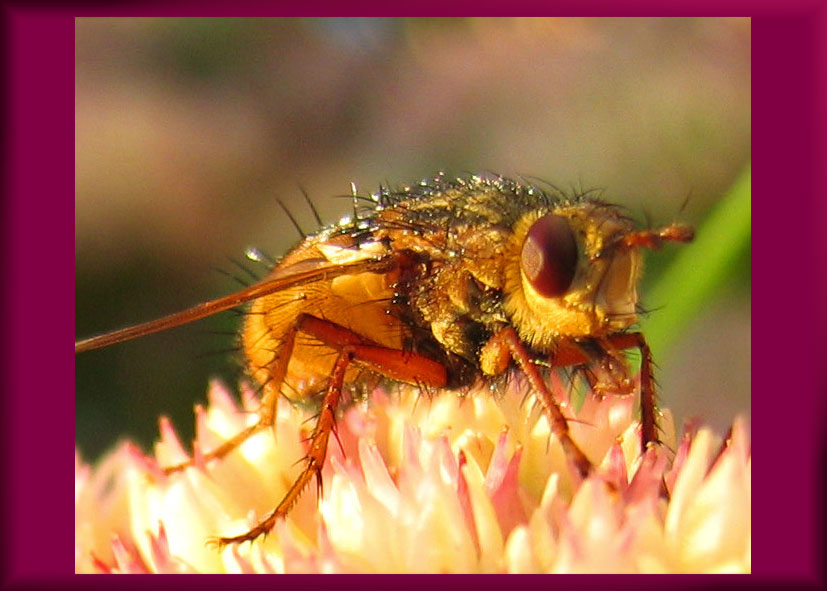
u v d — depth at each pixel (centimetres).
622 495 8
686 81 18
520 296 9
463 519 8
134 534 9
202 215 21
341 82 23
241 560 9
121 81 23
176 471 9
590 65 19
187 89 24
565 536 8
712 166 17
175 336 15
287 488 9
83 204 21
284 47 24
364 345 9
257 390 9
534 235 9
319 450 9
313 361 9
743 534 8
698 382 13
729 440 9
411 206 9
